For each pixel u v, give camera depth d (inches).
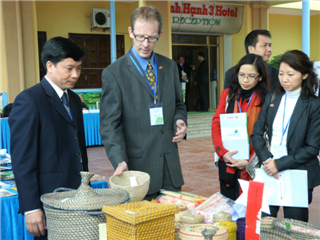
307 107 78.5
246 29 468.4
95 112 325.7
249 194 47.8
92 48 434.0
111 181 66.1
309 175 78.6
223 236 50.1
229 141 93.1
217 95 503.2
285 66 78.2
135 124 82.5
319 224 135.8
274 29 563.8
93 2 427.5
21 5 322.7
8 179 103.3
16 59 324.2
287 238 52.7
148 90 82.9
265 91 92.0
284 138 81.4
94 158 276.7
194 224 57.3
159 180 83.5
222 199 72.7
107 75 81.4
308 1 253.8
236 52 482.9
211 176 217.3
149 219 43.9
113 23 330.0
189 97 486.0
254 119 92.6
